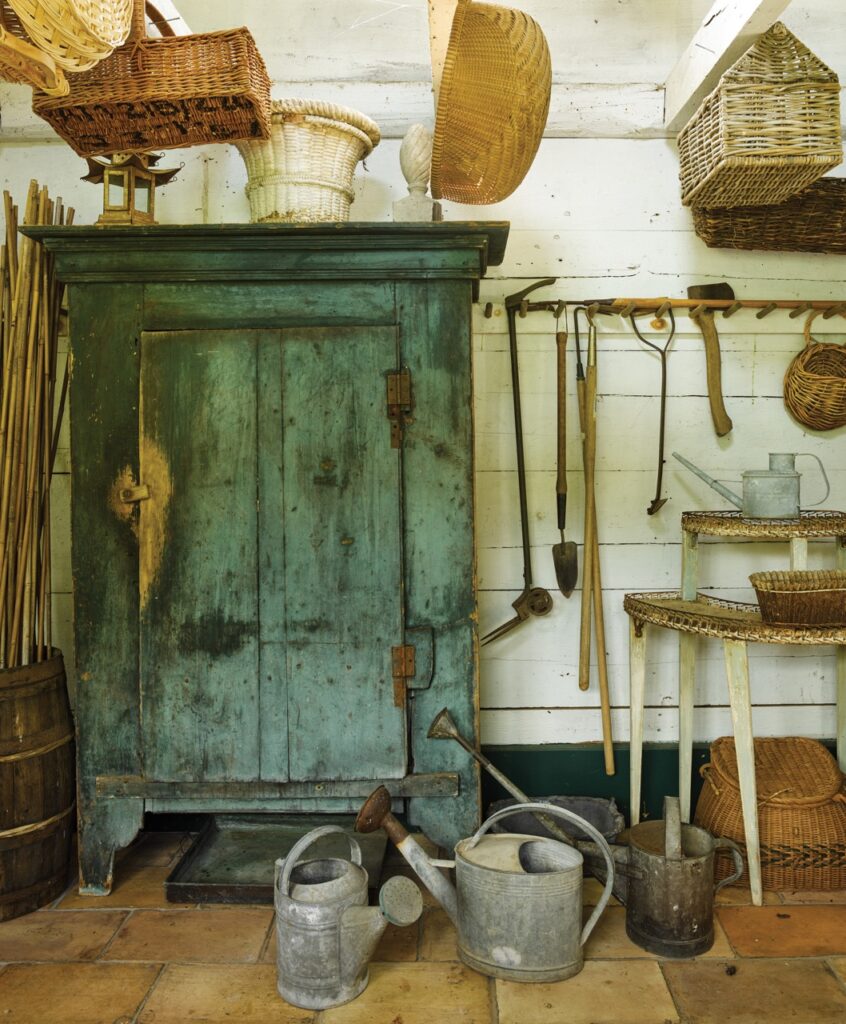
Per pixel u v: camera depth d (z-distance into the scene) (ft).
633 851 7.11
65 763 7.88
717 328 9.30
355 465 7.47
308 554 7.49
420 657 7.52
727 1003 6.31
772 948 7.03
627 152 9.32
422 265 7.41
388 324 7.48
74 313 7.55
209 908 7.68
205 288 7.52
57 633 9.39
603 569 9.43
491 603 9.40
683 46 9.25
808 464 9.39
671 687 9.43
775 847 7.93
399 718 7.52
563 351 9.03
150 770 7.59
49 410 8.42
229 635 7.54
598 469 9.39
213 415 7.48
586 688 9.12
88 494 7.59
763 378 9.38
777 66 7.50
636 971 6.73
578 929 6.68
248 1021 6.16
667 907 6.91
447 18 6.68
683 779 8.79
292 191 7.85
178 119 6.97
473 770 7.59
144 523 7.52
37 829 7.51
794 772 8.48
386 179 9.33
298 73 9.31
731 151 7.48
